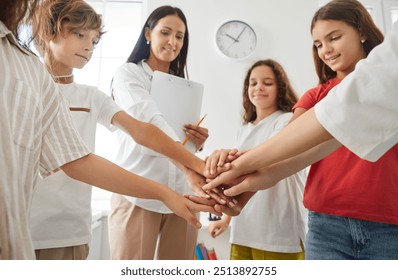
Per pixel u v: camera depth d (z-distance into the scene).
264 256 1.19
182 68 1.32
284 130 0.65
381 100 0.45
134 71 1.14
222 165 0.87
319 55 0.95
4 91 0.47
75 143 0.63
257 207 1.21
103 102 0.96
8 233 0.43
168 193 0.81
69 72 0.92
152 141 0.94
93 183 0.67
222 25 2.15
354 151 0.49
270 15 2.17
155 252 1.13
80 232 0.84
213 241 1.88
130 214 1.02
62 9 0.83
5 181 0.43
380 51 0.46
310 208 0.84
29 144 0.49
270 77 1.40
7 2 0.54
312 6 2.17
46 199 0.79
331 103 0.49
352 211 0.74
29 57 0.57
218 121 2.08
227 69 2.12
